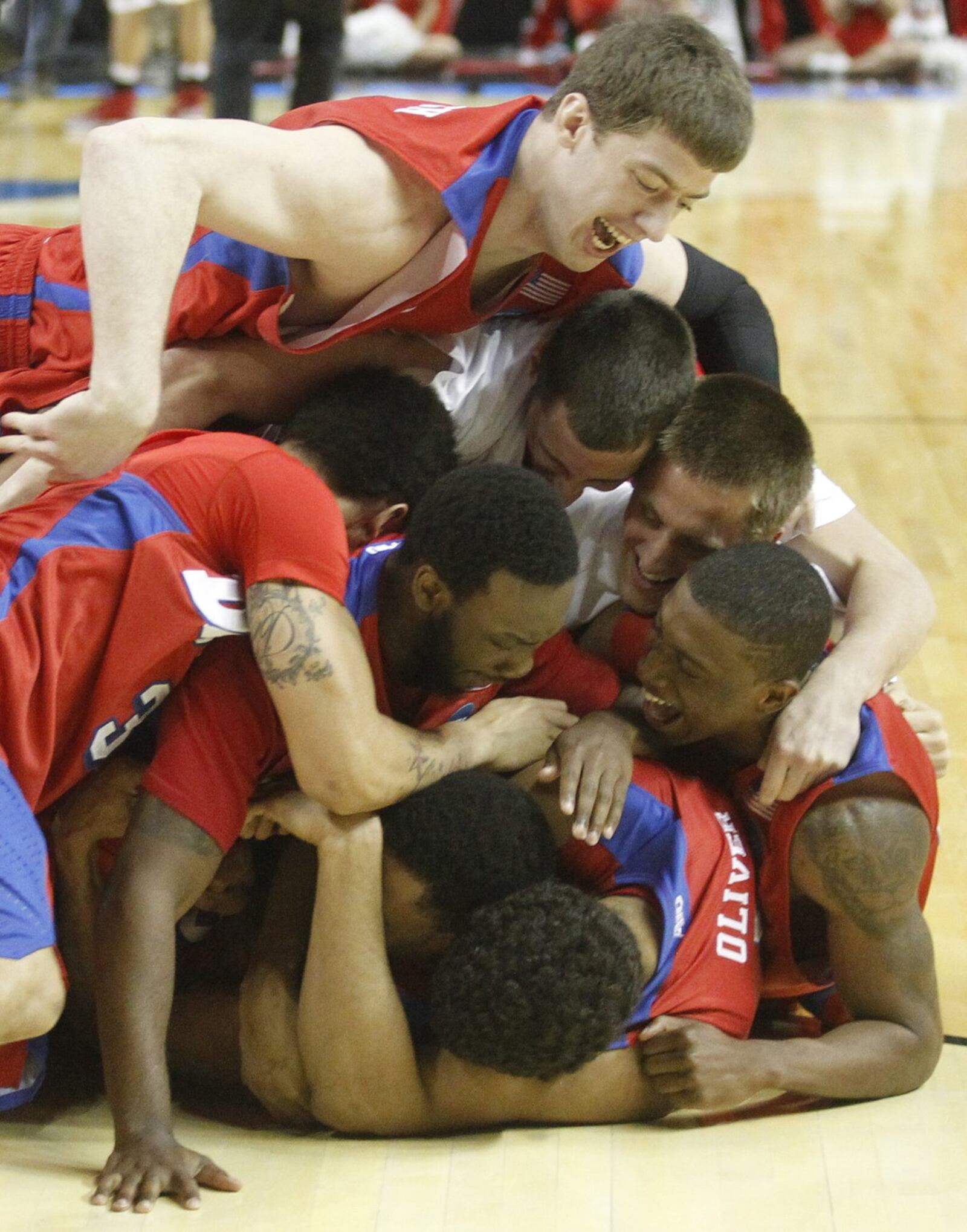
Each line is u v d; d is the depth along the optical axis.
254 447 6.71
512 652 6.60
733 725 7.03
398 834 6.41
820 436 14.98
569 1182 6.09
